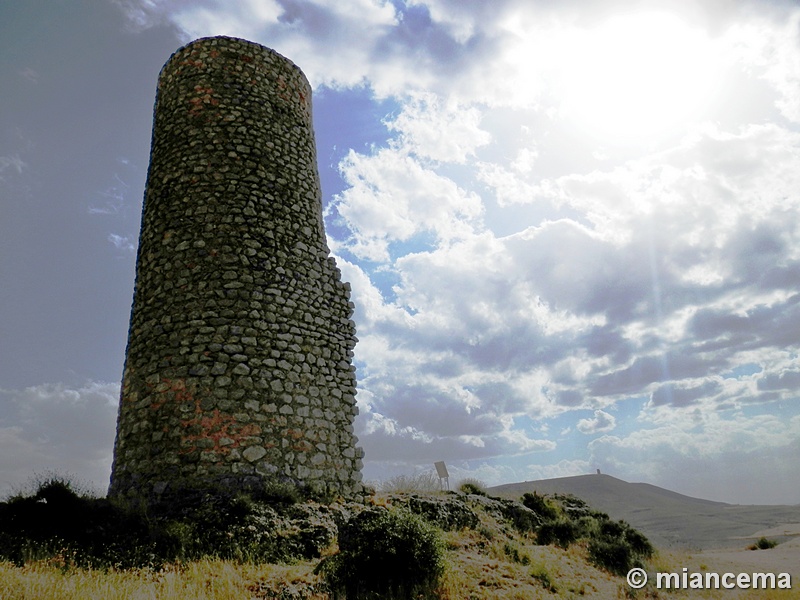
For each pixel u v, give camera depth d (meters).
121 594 8.49
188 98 16.88
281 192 16.53
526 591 10.11
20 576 8.80
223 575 9.66
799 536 21.89
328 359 15.62
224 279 14.80
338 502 13.89
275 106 17.47
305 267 16.12
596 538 16.56
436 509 14.92
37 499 11.56
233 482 12.92
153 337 14.59
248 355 14.24
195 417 13.40
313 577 9.89
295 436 14.12
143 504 12.43
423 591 9.58
